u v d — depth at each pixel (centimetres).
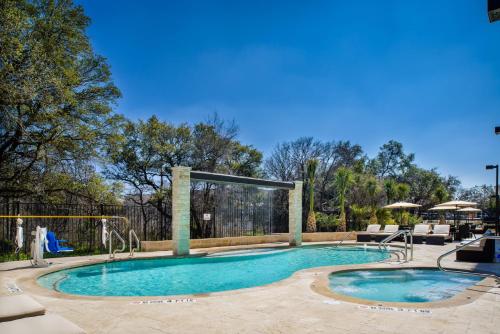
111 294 838
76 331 298
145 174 2475
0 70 1508
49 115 1677
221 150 2584
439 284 885
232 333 455
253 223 2212
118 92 2027
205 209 2397
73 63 1833
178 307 583
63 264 1092
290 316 528
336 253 1605
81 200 1950
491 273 926
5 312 340
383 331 458
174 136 2512
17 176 1764
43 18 1738
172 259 1323
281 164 3403
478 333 450
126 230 1656
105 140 1981
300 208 1823
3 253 1424
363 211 2611
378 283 895
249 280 1013
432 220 3372
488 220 2731
